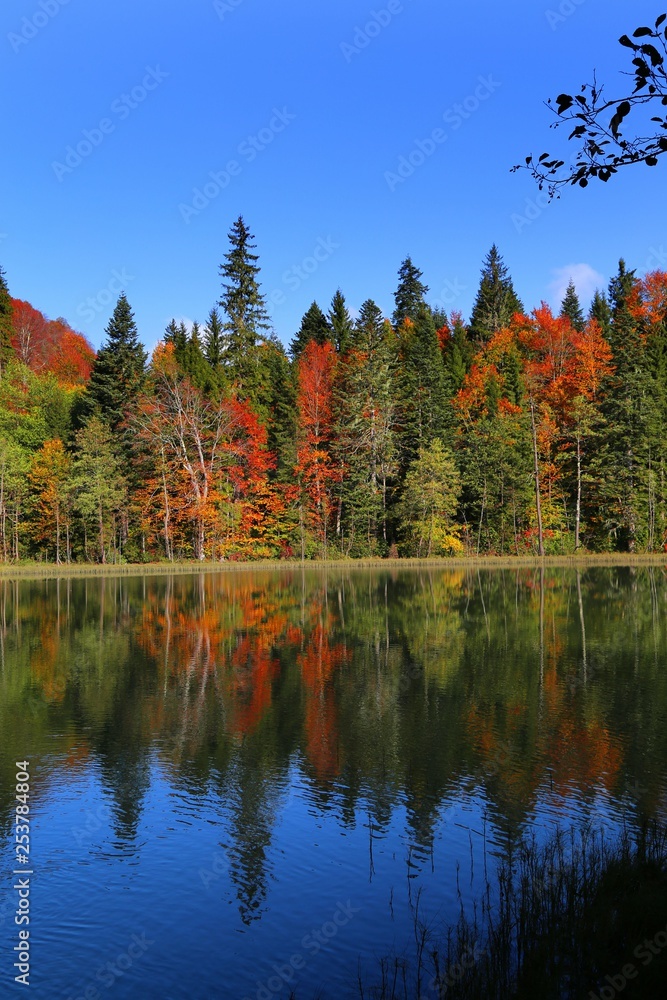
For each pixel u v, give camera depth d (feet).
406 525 234.79
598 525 239.50
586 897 27.40
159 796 42.27
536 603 120.88
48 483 227.20
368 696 62.80
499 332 306.35
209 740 51.90
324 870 33.55
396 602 125.80
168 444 233.76
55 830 38.06
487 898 30.66
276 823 38.50
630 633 90.99
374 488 240.32
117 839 36.94
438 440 232.94
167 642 89.76
